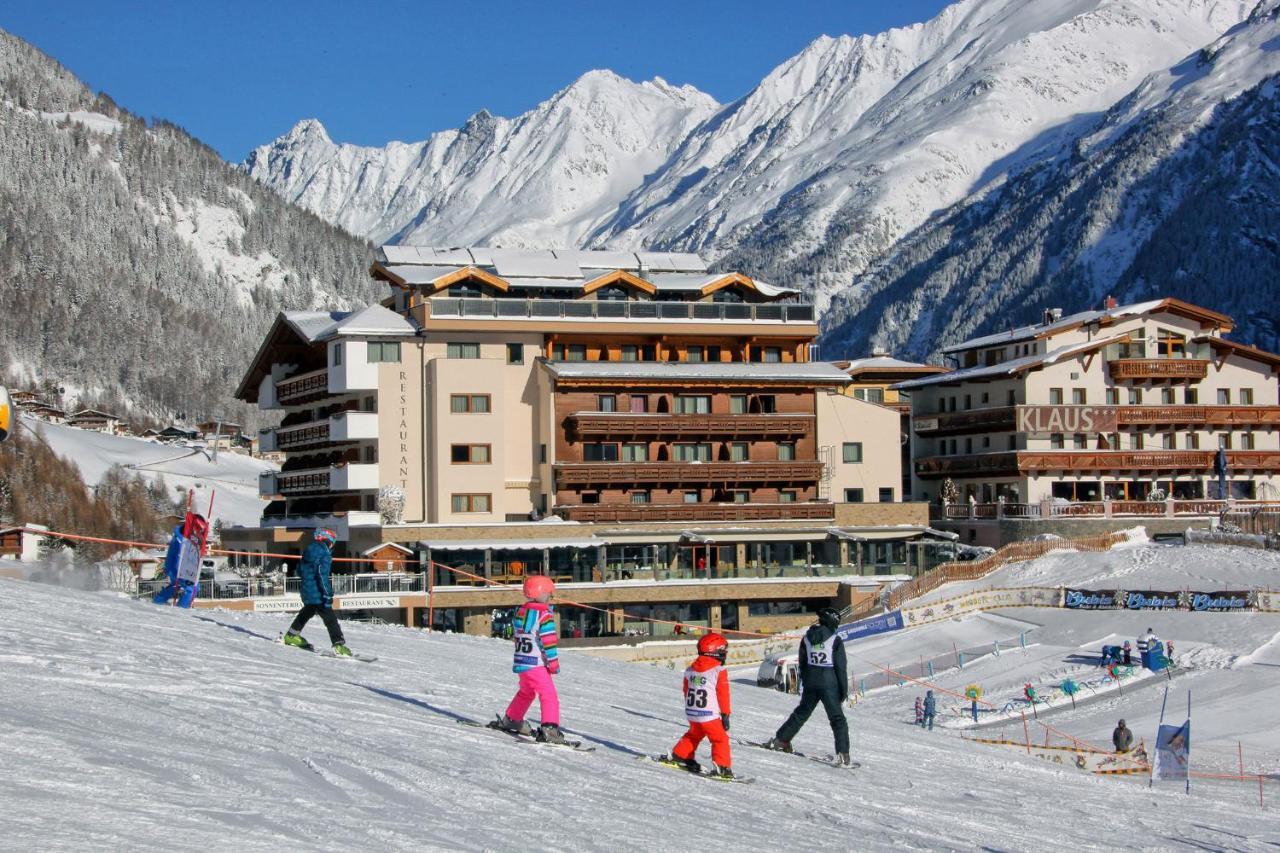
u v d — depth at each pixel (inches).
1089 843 781.9
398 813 492.4
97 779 453.4
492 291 3501.5
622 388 3422.7
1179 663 2549.2
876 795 817.5
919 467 4315.9
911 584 3201.3
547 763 676.7
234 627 1162.0
